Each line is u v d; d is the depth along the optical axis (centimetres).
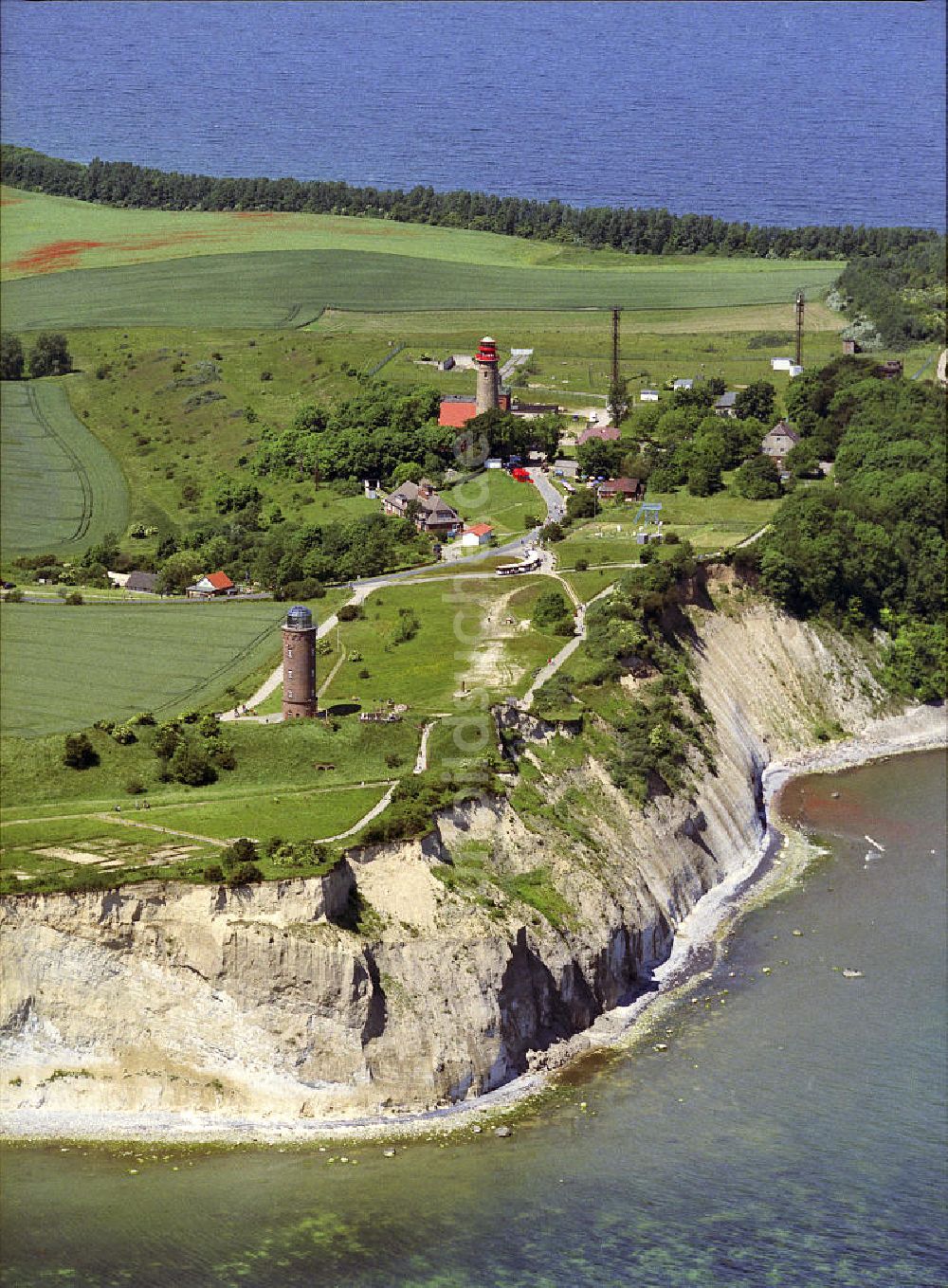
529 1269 18425
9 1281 18088
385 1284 18238
